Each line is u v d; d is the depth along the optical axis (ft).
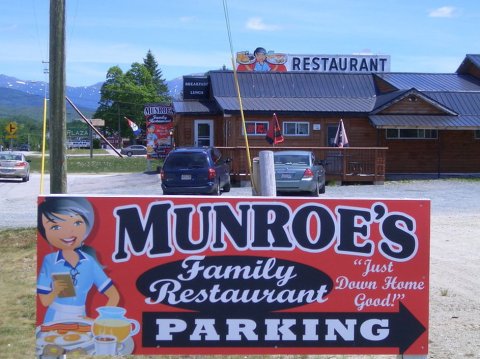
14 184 99.50
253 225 17.90
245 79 110.73
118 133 345.10
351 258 18.04
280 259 17.97
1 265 39.06
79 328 17.75
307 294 18.03
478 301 29.78
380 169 88.89
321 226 17.97
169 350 17.97
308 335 18.11
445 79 117.80
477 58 121.70
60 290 17.67
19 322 28.09
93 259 17.70
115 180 99.71
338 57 131.95
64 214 17.60
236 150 87.10
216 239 17.87
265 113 98.84
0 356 23.68
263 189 24.50
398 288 18.10
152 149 117.29
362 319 18.15
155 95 363.76
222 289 17.97
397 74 117.08
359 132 102.78
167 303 17.89
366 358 23.07
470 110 104.27
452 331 25.67
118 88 349.82
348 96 110.42
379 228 18.02
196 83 115.96
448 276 34.37
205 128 109.50
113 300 17.78
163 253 17.80
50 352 17.75
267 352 18.11
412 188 82.94
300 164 70.28
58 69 35.94
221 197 17.83
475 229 49.24
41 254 17.63
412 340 18.19
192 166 70.74
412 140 104.17
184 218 17.81
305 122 101.24
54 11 35.70
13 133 179.11
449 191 78.74
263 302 18.01
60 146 36.14
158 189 84.74
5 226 52.90
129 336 17.85
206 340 18.01
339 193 77.05
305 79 112.47
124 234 17.70
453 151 105.29
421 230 18.06
